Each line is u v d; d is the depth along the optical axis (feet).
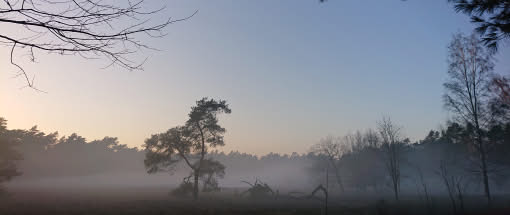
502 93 38.37
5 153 137.80
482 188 151.53
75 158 497.46
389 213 62.80
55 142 480.64
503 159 89.97
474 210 61.26
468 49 79.15
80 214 77.66
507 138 81.00
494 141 86.63
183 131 132.98
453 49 83.05
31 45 7.66
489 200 77.77
